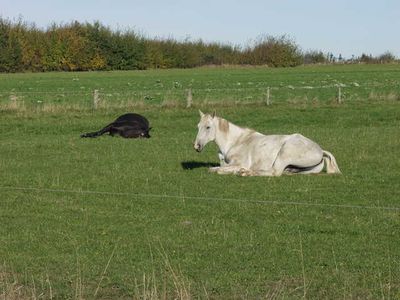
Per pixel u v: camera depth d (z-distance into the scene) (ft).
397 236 41.16
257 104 126.62
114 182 59.11
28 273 35.47
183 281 32.63
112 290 33.14
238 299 31.73
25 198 52.95
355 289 32.58
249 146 61.16
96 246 39.99
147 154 76.07
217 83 224.12
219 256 37.65
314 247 39.09
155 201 51.08
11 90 193.98
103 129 94.07
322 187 55.67
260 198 51.70
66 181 59.88
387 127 101.60
